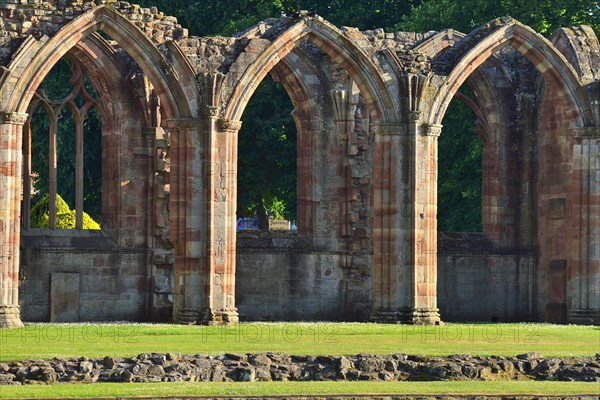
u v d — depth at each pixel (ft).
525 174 517.55
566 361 381.19
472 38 484.74
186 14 610.65
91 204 606.55
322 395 335.47
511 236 520.01
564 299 502.79
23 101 442.91
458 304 515.09
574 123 493.36
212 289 456.04
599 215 491.72
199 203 458.09
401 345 396.78
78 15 449.48
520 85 518.37
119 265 482.28
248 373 359.46
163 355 363.76
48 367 350.23
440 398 339.57
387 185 472.44
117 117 484.33
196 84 458.50
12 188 440.04
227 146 460.14
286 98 589.73
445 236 517.55
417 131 472.44
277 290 499.51
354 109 500.33
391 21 644.69
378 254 473.26
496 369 374.43
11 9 446.19
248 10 622.13
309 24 468.34
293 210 616.39
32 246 473.67
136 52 456.45
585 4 594.65
